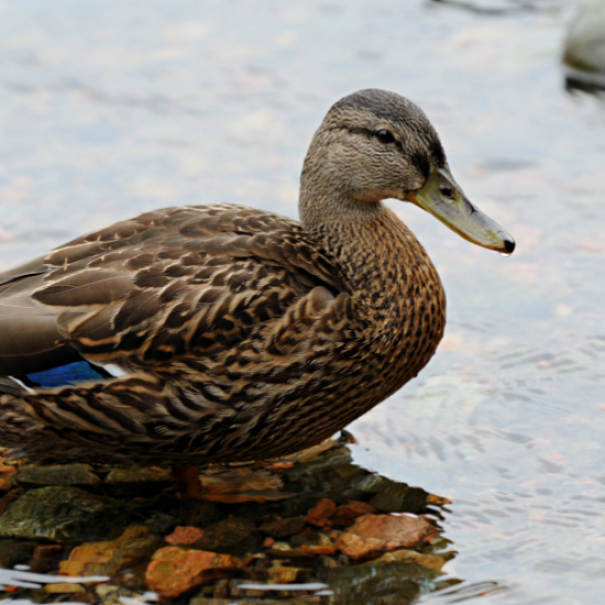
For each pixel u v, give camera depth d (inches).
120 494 382.3
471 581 329.1
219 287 351.3
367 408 386.9
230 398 347.9
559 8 834.8
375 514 365.4
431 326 390.0
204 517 367.9
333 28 804.0
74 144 634.2
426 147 390.0
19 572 338.3
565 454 389.4
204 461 374.0
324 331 353.1
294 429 368.8
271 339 346.9
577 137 640.4
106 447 364.5
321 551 346.9
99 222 548.7
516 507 364.2
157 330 345.4
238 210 382.3
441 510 365.1
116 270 354.3
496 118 666.2
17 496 378.6
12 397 352.8
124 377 342.6
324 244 393.4
